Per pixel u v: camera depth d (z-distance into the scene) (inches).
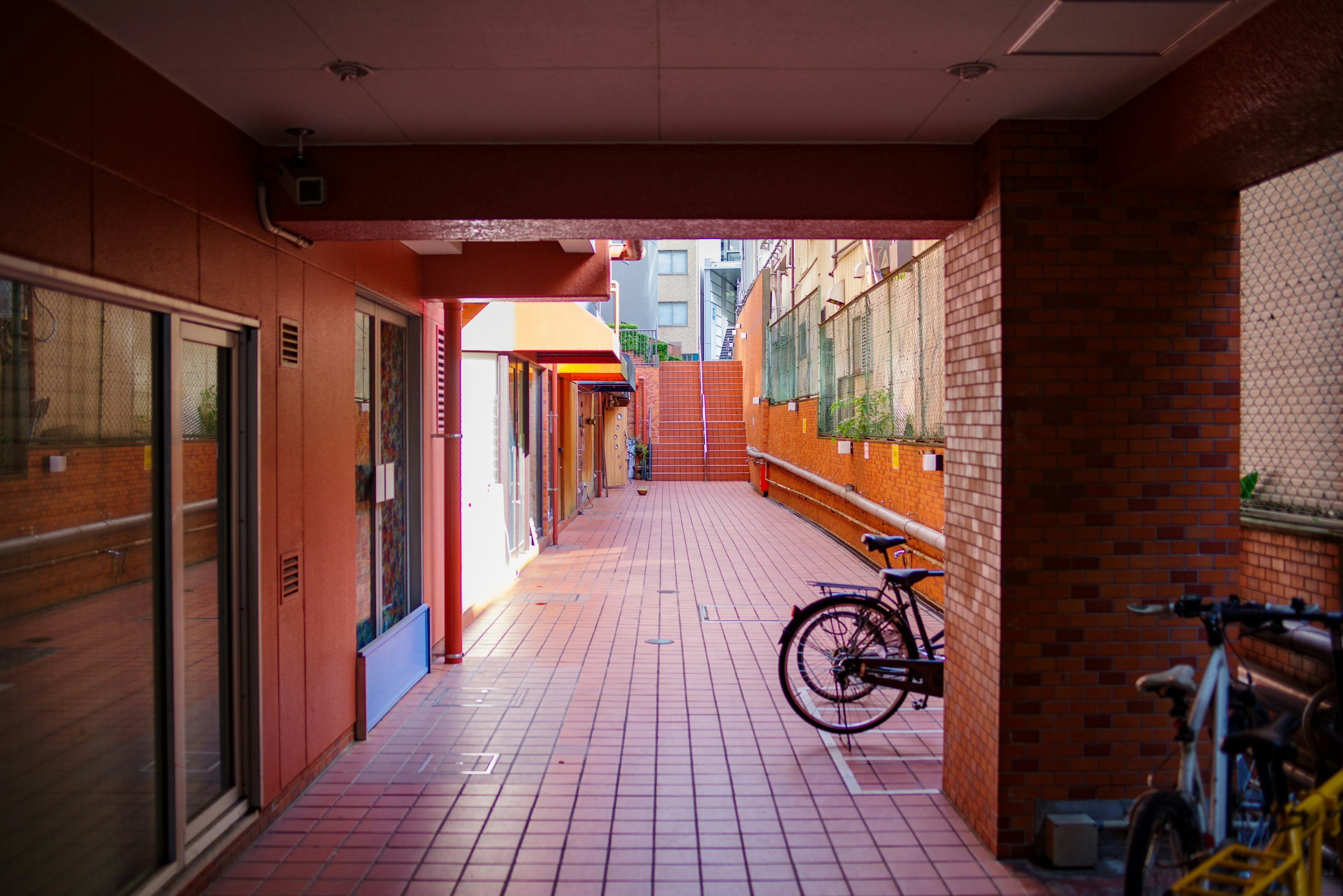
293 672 158.4
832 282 577.9
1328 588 133.3
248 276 140.4
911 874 133.0
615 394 874.8
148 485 118.0
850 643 193.0
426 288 238.5
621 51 111.6
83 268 99.7
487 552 369.1
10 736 93.6
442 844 142.9
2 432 92.4
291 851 140.5
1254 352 159.6
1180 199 137.2
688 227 151.5
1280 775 101.3
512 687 229.5
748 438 1019.9
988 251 140.2
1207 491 137.6
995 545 138.3
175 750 121.2
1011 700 136.5
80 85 99.7
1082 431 136.3
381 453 217.6
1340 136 111.3
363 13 100.6
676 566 430.0
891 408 382.6
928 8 100.3
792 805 158.1
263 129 137.5
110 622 110.3
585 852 140.5
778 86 122.6
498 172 144.1
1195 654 137.1
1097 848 134.0
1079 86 123.2
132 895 112.7
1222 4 99.0
